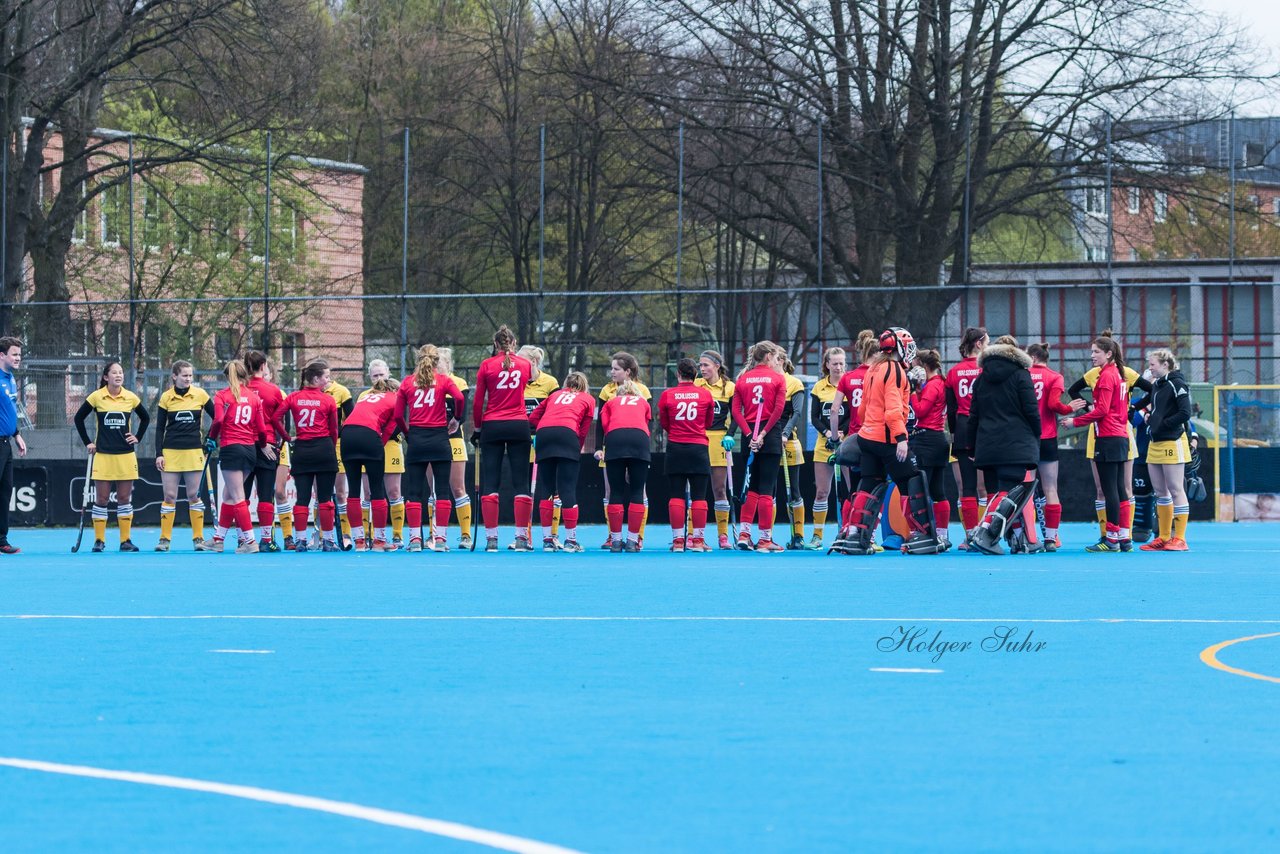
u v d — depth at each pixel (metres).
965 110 96.25
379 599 35.53
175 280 115.12
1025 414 49.25
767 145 96.50
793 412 54.09
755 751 17.36
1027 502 51.19
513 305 82.38
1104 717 19.44
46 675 23.44
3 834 13.84
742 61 101.44
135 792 15.42
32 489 79.31
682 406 52.72
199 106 109.06
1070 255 102.94
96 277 111.69
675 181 96.94
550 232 115.12
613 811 14.58
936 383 50.91
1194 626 29.20
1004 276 96.25
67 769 16.53
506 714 19.75
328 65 140.50
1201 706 20.23
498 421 53.88
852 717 19.47
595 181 105.75
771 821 14.20
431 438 53.94
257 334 82.88
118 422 56.94
